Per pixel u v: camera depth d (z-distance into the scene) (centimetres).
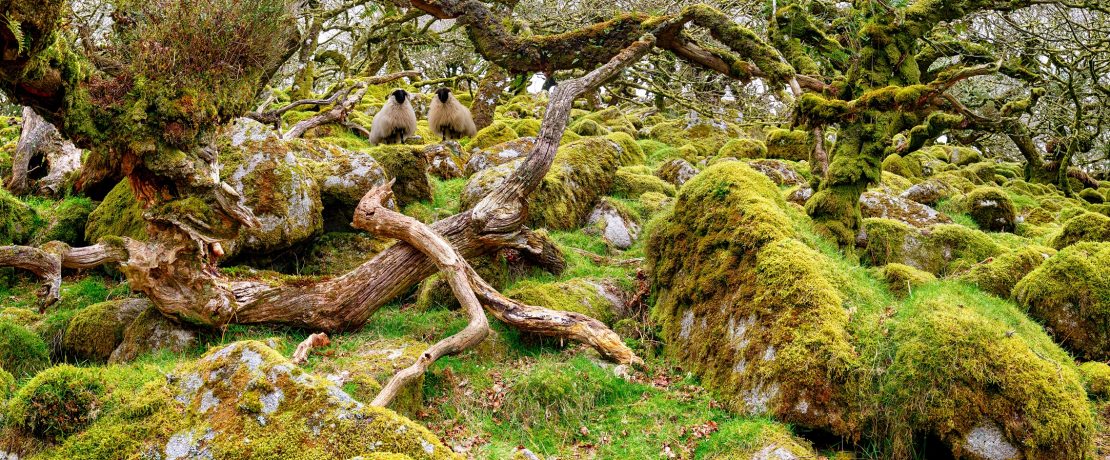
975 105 1541
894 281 742
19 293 788
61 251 632
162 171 602
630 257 964
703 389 634
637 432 579
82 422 466
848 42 991
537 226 1009
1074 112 1505
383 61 1911
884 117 825
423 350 640
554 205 1029
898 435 536
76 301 763
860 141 840
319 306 705
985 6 852
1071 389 562
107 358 677
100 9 967
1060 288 738
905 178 1448
